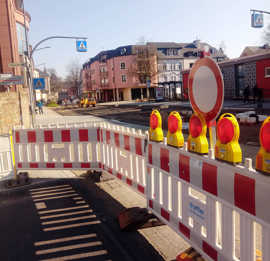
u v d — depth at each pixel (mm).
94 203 4930
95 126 5828
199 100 2777
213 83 2529
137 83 71250
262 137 1972
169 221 3453
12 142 6285
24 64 16703
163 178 3549
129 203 4863
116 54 71438
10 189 6000
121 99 74625
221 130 2377
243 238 2223
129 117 22812
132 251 3363
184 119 15430
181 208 3164
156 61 67125
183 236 3143
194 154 2807
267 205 1949
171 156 3293
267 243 1984
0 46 22359
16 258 3361
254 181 2051
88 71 88188
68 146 6051
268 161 1913
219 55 71688
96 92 83125
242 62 30766
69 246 3555
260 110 18812
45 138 6129
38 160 6281
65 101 68812
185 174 3012
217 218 2570
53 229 4043
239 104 25688
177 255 3150
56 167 6141
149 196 3980
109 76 74688
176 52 71750
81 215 4473
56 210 4727
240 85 32469
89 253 3369
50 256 3359
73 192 5574
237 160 2256
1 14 22234
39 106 36375
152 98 63188
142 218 3912
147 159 3961
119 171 5082
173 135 3201
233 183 2279
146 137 3967
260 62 28625
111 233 3832
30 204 5086
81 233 3879
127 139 4668
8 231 4074
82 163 6008
